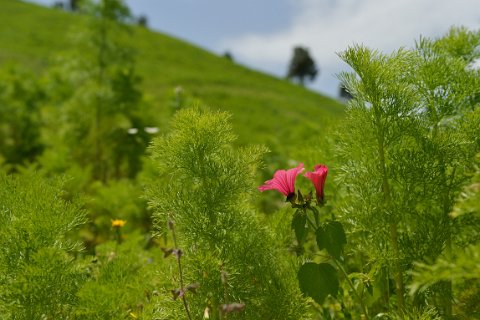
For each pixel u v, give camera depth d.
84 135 8.91
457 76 2.45
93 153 8.88
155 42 45.12
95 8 9.62
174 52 43.72
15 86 11.01
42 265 2.12
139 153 8.53
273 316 2.31
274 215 2.82
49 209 2.33
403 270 2.34
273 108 30.23
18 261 2.24
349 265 3.02
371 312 2.74
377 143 2.40
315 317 2.88
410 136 2.41
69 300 2.31
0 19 43.69
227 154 2.46
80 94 9.27
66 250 2.48
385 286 2.56
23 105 10.71
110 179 8.72
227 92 32.28
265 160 6.78
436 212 2.48
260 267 2.40
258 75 44.59
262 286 2.36
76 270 2.40
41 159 6.84
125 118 8.93
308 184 3.29
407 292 2.44
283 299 2.32
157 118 9.30
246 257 2.37
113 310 2.31
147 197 2.43
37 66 28.88
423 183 2.32
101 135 8.68
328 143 3.14
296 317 2.35
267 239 2.49
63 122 9.39
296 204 2.21
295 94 40.47
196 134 2.35
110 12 9.69
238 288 2.29
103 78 9.69
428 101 2.43
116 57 9.76
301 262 2.50
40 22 44.50
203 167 2.36
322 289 2.13
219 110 2.41
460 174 2.36
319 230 2.18
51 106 10.50
